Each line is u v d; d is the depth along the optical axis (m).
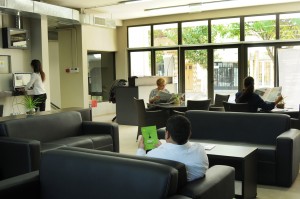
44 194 2.20
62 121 4.74
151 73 10.45
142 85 8.43
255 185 3.57
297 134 4.07
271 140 4.31
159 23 10.04
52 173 2.16
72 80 9.70
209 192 2.12
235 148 3.61
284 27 8.43
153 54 10.35
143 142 2.72
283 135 3.93
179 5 8.31
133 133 7.24
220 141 4.53
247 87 5.23
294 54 8.16
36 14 6.59
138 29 10.51
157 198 1.76
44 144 4.12
